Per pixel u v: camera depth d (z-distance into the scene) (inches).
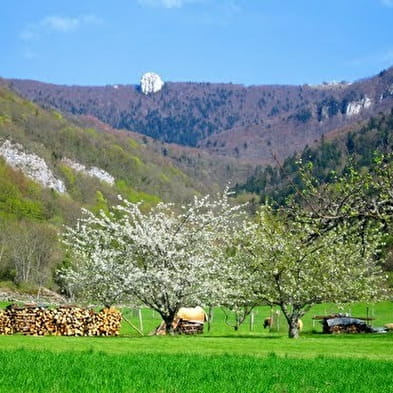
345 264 1704.0
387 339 1502.2
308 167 876.0
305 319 3085.6
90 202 6624.0
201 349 1130.0
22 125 7578.7
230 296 1787.6
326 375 721.6
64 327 1622.8
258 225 1706.4
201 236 1633.9
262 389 596.7
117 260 1651.1
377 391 605.0
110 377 650.2
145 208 6914.4
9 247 4635.8
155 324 2400.3
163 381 631.2
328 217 793.6
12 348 1007.6
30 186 6008.9
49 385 578.9
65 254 4301.2
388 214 803.4
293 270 1620.3
